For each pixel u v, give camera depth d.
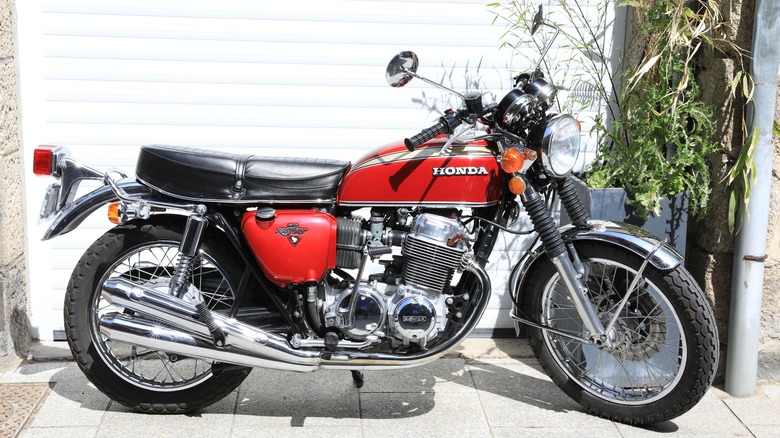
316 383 3.98
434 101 4.39
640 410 3.65
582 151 4.51
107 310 4.44
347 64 4.33
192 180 3.44
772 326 4.11
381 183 3.41
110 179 3.46
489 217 3.55
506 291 4.59
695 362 3.51
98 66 4.24
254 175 3.41
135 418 3.65
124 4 4.19
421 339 3.42
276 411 3.73
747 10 3.84
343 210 3.53
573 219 3.56
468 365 4.23
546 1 4.34
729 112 3.94
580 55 4.41
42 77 4.21
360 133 4.40
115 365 3.66
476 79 4.40
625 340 3.79
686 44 3.88
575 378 3.78
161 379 4.04
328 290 3.49
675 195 3.97
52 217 3.52
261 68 4.30
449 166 3.39
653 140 4.02
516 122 3.43
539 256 3.71
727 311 4.10
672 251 3.53
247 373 3.64
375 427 3.60
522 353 4.39
